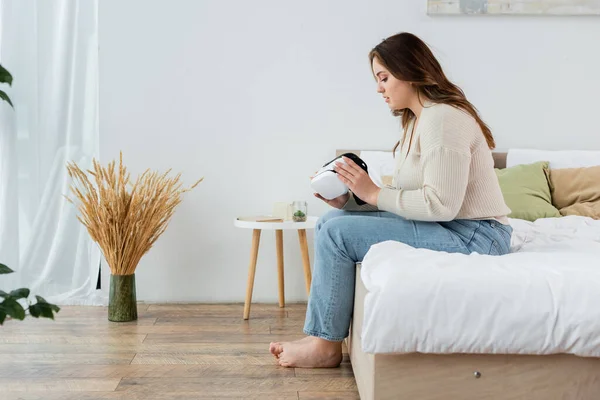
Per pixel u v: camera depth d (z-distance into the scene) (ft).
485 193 7.04
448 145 6.65
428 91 7.09
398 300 5.42
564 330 5.28
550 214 10.05
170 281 11.47
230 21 11.27
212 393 6.83
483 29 11.41
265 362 7.91
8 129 10.81
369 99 11.46
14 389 6.91
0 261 10.78
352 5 11.33
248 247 11.50
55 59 11.00
